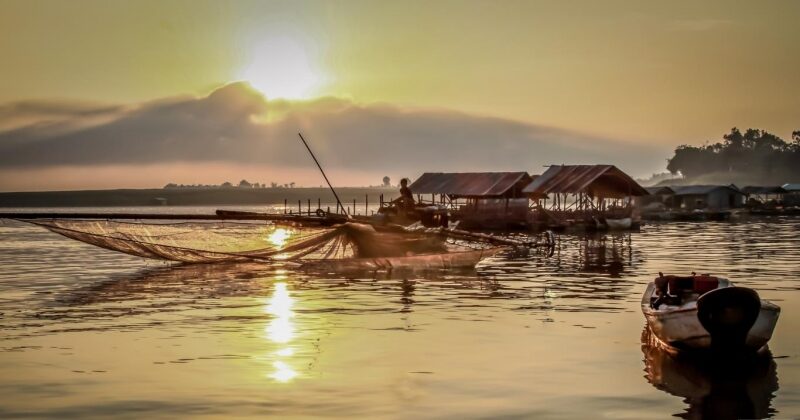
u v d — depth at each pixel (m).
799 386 16.45
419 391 16.05
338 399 15.52
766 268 40.16
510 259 46.03
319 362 18.41
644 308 20.55
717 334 18.22
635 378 16.98
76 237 35.56
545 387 16.31
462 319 24.00
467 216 86.88
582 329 22.25
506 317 24.31
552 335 21.41
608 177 87.12
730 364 18.25
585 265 41.81
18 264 42.75
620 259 45.97
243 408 15.00
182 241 37.44
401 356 18.98
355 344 20.36
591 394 15.84
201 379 16.95
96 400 15.51
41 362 18.45
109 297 28.89
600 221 83.06
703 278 20.81
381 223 38.78
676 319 18.64
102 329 22.47
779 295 29.27
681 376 17.16
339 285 32.44
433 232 37.97
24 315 24.89
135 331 22.14
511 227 84.62
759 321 18.14
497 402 15.33
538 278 35.16
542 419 14.35
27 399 15.59
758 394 15.88
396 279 34.62
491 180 89.00
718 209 123.00
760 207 125.75
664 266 41.38
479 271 38.28
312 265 38.69
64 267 40.78
